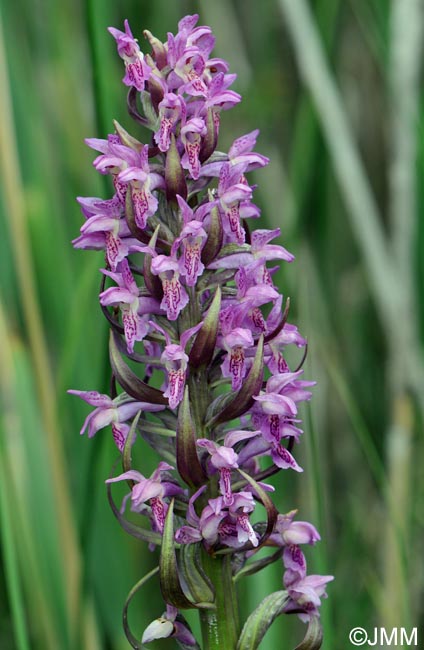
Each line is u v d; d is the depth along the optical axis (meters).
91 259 0.66
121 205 0.54
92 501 0.62
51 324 0.68
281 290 0.69
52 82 0.73
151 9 0.74
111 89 0.67
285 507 0.69
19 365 0.65
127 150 0.54
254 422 0.54
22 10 0.73
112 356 0.54
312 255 0.74
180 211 0.54
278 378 0.54
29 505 0.65
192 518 0.54
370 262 0.72
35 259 0.67
